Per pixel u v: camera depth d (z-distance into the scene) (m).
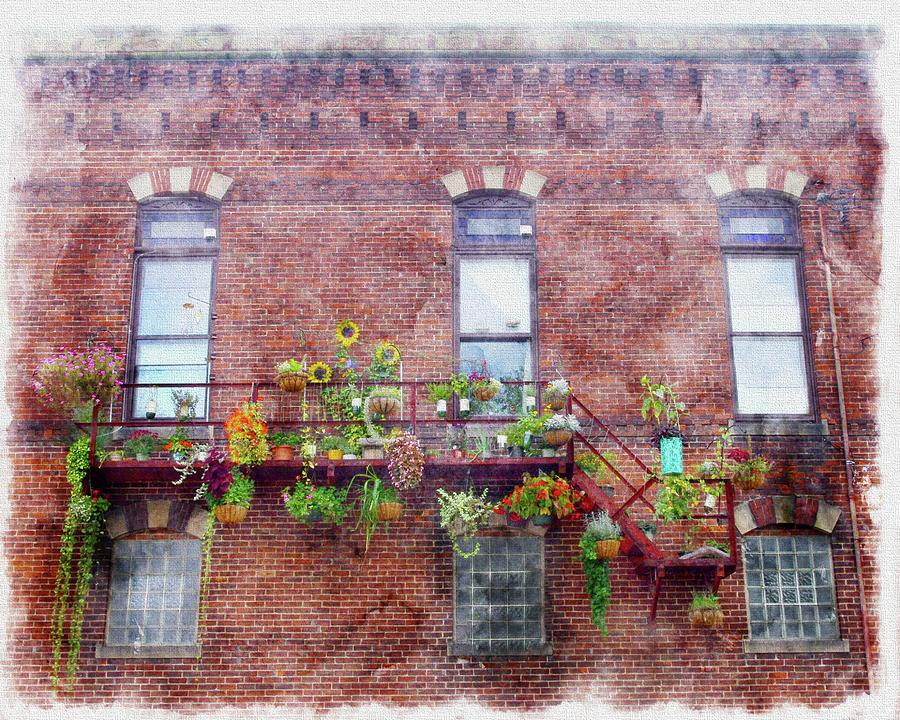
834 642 13.35
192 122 14.95
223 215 14.69
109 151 14.85
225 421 13.00
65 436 13.75
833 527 13.77
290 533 13.54
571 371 14.24
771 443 14.02
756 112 15.12
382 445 12.99
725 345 14.38
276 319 14.34
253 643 13.24
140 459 13.12
